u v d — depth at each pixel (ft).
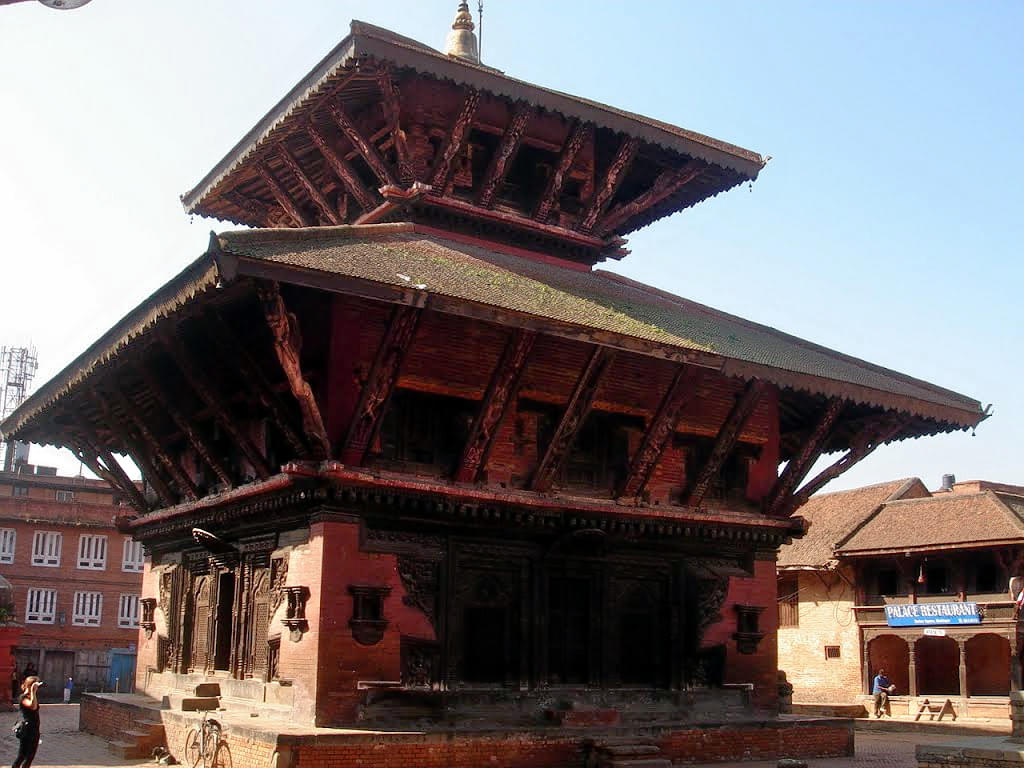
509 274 69.05
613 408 72.18
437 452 65.46
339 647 59.47
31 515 208.23
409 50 69.77
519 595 67.62
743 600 76.74
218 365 69.00
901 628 152.76
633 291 81.71
